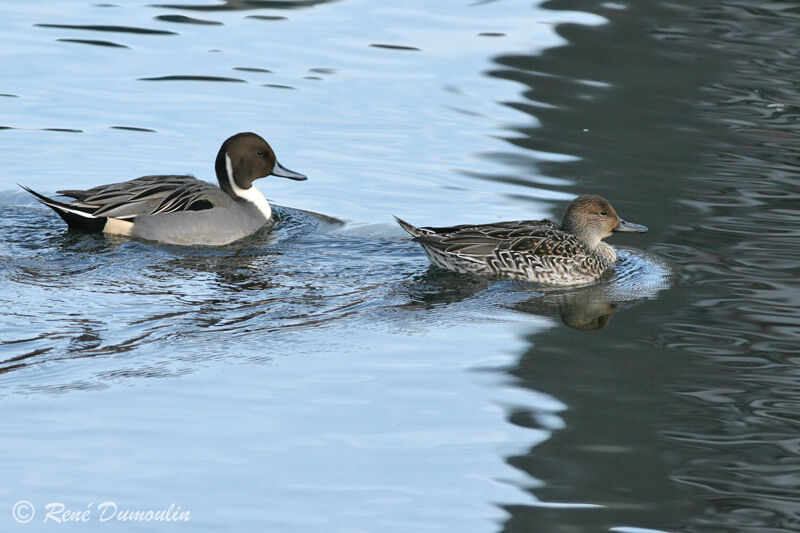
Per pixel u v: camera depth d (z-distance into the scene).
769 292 13.66
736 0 26.61
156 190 15.40
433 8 25.72
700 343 12.31
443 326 12.80
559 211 16.19
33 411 10.42
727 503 9.40
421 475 9.66
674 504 9.42
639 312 13.27
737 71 22.19
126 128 18.81
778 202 16.55
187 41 23.08
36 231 15.20
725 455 10.07
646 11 25.81
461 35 23.83
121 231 15.21
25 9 24.80
